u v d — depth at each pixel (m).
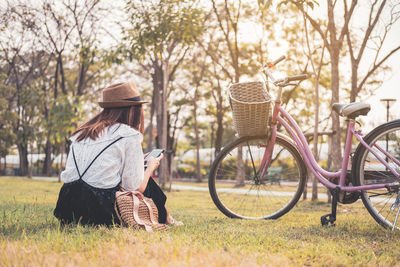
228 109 25.22
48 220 3.50
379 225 3.59
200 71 23.86
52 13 16.73
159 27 10.70
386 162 3.43
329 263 2.19
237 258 2.06
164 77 13.88
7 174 39.81
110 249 2.16
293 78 3.96
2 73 24.81
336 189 3.61
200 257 2.00
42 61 24.88
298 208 6.19
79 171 3.06
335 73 7.35
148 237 2.47
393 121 3.40
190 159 34.09
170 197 9.74
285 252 2.46
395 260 2.35
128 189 3.10
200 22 11.94
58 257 1.94
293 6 10.98
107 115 3.20
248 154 4.30
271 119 4.04
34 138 22.27
